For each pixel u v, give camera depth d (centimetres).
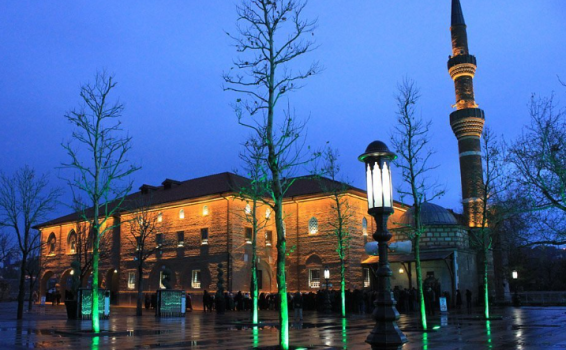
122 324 2623
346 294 3794
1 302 6894
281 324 1332
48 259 6272
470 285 4594
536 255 7150
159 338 1878
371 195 975
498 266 5431
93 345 1620
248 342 1708
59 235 6219
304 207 4741
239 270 4500
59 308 4812
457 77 5819
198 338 1872
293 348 1387
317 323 2664
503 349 1464
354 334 2020
